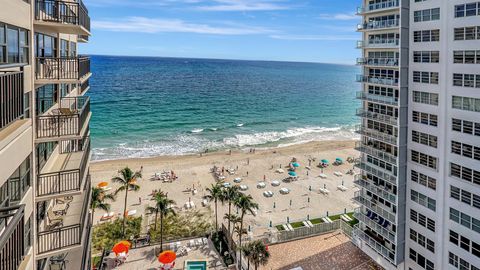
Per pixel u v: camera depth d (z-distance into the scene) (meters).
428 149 31.94
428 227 32.38
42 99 19.72
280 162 80.75
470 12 27.28
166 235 46.28
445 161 30.27
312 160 82.69
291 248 43.62
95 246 43.06
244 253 36.56
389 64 35.31
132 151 87.19
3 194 12.13
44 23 16.92
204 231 47.53
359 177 41.25
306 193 63.19
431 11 30.72
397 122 34.00
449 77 29.39
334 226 47.75
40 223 18.59
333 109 156.12
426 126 32.00
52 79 17.84
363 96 39.59
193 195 60.75
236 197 44.12
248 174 72.44
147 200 58.09
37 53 18.69
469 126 27.98
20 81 11.76
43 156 19.59
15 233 9.20
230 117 129.62
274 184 66.44
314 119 135.00
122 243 38.81
